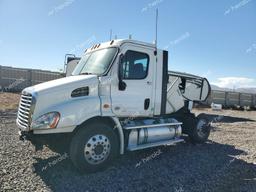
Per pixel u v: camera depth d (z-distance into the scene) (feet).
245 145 24.50
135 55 17.78
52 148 15.61
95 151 15.07
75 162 14.61
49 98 14.34
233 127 36.96
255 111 77.97
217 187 13.70
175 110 23.38
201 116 24.77
